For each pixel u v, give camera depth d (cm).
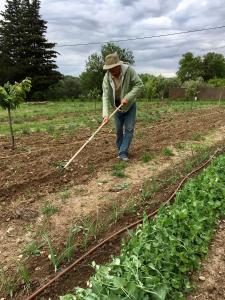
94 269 188
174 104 1559
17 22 2923
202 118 816
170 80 2511
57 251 203
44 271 186
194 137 518
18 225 235
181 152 434
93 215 248
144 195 279
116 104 361
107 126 668
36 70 2800
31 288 174
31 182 311
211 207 236
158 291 141
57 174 333
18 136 567
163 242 173
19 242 214
